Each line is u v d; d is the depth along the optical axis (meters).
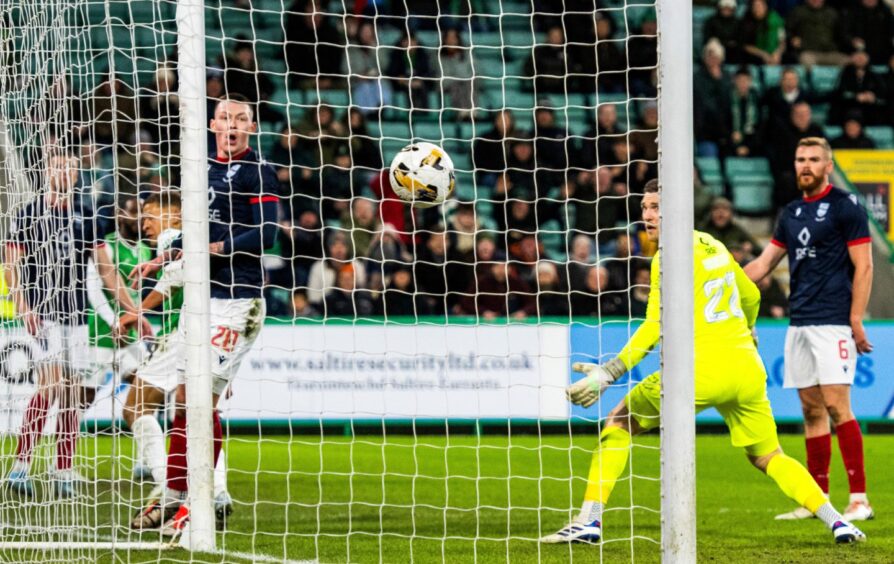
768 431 22.03
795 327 27.22
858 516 26.09
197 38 21.14
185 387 21.25
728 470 35.47
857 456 26.34
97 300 27.92
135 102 21.09
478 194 56.25
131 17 20.72
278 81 59.84
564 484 32.03
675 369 17.16
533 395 45.97
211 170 23.45
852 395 46.97
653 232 20.23
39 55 22.06
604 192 54.41
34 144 22.94
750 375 21.42
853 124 57.72
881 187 57.16
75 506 21.52
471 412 45.94
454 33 61.69
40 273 22.62
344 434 45.66
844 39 63.56
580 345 46.38
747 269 27.95
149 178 49.12
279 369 45.34
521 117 61.06
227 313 23.19
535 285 51.38
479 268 50.75
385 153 58.47
